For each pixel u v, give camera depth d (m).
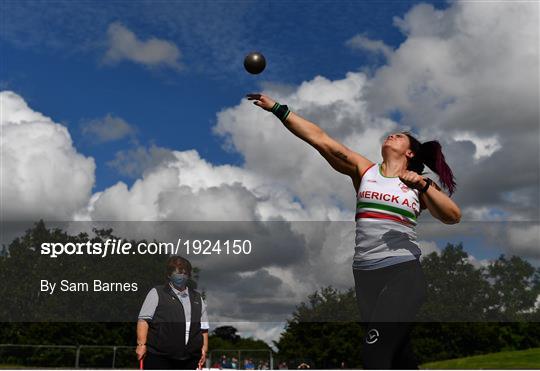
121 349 29.53
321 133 3.59
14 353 27.17
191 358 5.57
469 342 49.62
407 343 3.30
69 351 27.92
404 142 3.51
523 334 46.75
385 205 3.31
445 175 3.55
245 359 27.39
